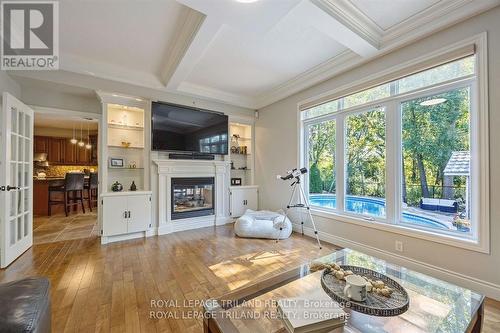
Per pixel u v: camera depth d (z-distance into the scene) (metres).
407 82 2.52
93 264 2.53
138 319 1.61
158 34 2.46
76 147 7.52
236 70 3.36
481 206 1.93
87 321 1.58
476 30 1.95
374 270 1.55
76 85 3.11
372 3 2.02
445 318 1.14
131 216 3.43
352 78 3.00
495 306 1.76
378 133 2.86
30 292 1.09
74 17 2.17
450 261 2.12
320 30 2.22
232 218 4.58
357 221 2.94
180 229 3.97
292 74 3.50
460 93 2.16
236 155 5.09
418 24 2.19
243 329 1.09
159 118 3.71
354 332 1.08
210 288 2.03
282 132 4.28
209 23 2.04
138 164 3.91
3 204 2.41
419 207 2.46
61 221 4.62
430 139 2.38
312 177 3.81
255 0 1.73
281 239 3.46
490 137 1.89
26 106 2.88
